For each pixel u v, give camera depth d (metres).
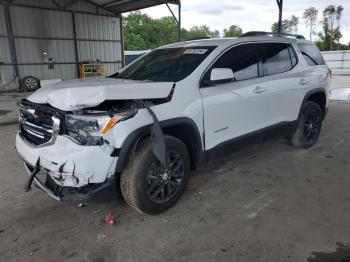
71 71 18.67
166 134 3.07
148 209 2.87
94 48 19.56
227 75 3.10
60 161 2.40
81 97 2.47
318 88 4.71
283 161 4.37
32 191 3.54
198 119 3.11
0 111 9.09
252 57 3.80
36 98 2.88
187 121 2.99
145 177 2.75
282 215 2.97
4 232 2.75
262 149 4.88
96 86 2.70
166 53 3.90
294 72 4.35
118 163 2.58
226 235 2.66
